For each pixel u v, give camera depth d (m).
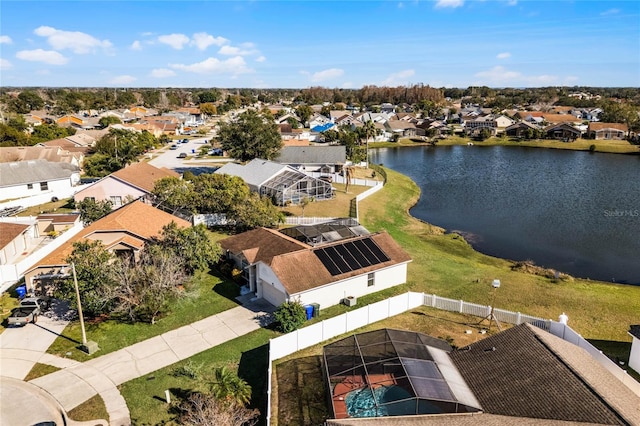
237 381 22.92
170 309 33.66
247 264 37.75
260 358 27.81
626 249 52.09
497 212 67.31
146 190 62.03
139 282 31.89
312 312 32.88
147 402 23.61
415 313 33.94
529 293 37.84
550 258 49.38
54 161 83.00
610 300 36.94
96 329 30.86
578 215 65.38
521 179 90.06
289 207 63.66
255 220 49.41
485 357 23.58
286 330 30.67
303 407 23.58
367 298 36.22
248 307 34.19
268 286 34.84
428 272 41.88
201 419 20.62
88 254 31.33
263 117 97.81
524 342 23.58
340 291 35.12
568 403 18.83
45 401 23.84
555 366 21.03
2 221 51.66
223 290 36.94
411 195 76.62
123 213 42.06
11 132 105.50
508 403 19.97
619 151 121.31
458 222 62.75
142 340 29.61
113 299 32.12
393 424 18.91
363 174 89.62
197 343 29.30
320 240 40.81
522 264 45.50
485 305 35.53
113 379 25.55
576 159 113.06
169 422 22.19
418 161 112.94
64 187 71.75
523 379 21.03
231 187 57.12
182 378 25.64
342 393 21.83
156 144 125.50
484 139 146.12
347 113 198.00
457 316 33.53
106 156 90.06
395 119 178.50
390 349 24.00
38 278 35.06
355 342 25.19
